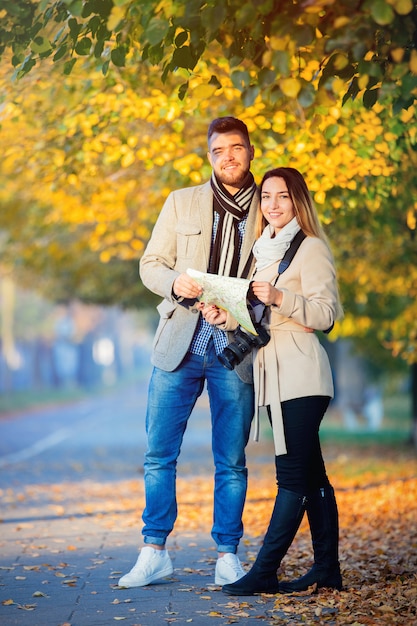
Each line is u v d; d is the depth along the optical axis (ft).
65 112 41.09
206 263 23.80
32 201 73.92
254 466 80.53
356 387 143.95
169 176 43.16
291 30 18.35
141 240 62.03
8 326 261.03
